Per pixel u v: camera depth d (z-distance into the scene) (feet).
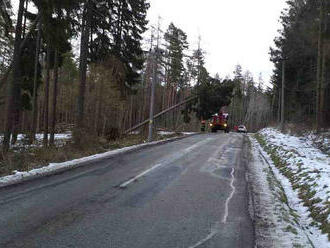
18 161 45.14
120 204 27.71
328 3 94.89
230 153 68.69
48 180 36.42
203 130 171.42
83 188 33.14
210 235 21.44
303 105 161.58
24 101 97.04
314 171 40.70
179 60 196.03
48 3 54.34
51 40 60.59
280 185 39.37
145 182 37.11
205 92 176.55
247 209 27.89
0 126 80.38
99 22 86.28
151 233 21.27
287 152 60.80
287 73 158.40
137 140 90.07
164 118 200.85
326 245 21.52
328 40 96.37
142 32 113.29
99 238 20.06
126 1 104.99
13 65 53.78
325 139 88.12
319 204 29.30
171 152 66.74
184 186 35.73
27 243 18.89
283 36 153.48
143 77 188.14
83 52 72.95
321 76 99.91
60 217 23.72
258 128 376.68
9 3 55.72
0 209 25.20
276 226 24.07
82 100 72.54
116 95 101.55
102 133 91.97
